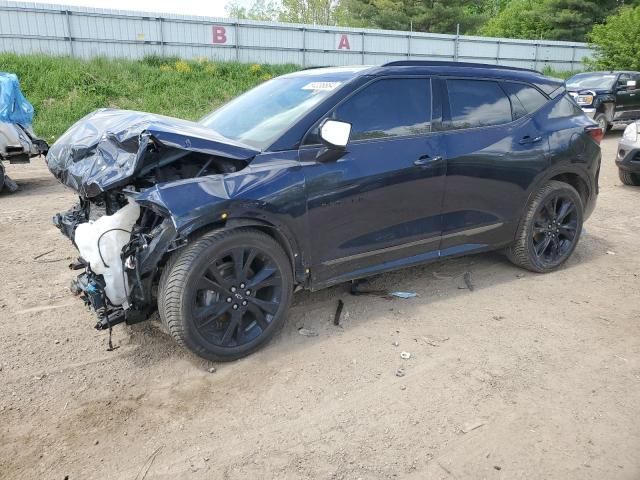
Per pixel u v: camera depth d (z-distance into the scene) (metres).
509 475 2.57
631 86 16.17
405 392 3.20
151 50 24.00
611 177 9.95
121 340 3.76
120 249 3.29
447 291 4.64
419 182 4.09
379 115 3.99
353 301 4.40
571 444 2.77
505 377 3.35
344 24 48.88
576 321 4.10
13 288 4.59
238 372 3.40
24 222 6.64
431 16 37.88
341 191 3.72
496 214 4.62
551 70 32.84
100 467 2.61
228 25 25.19
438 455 2.69
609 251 5.74
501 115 4.63
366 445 2.76
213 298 3.39
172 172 3.57
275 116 3.95
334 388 3.24
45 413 2.99
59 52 22.31
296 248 3.64
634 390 3.23
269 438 2.82
